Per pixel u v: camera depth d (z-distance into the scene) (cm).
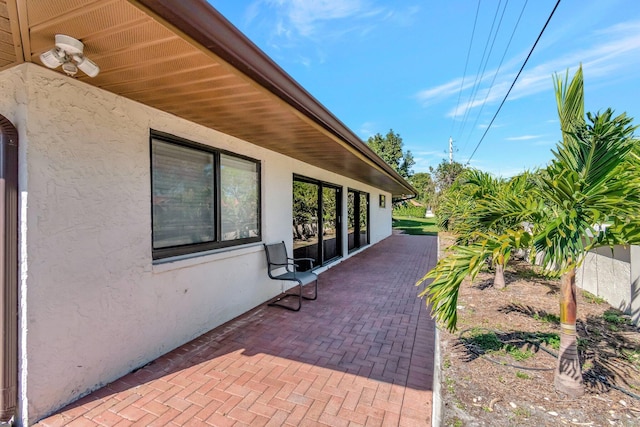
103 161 257
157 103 285
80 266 243
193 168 362
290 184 570
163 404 239
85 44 173
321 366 296
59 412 227
